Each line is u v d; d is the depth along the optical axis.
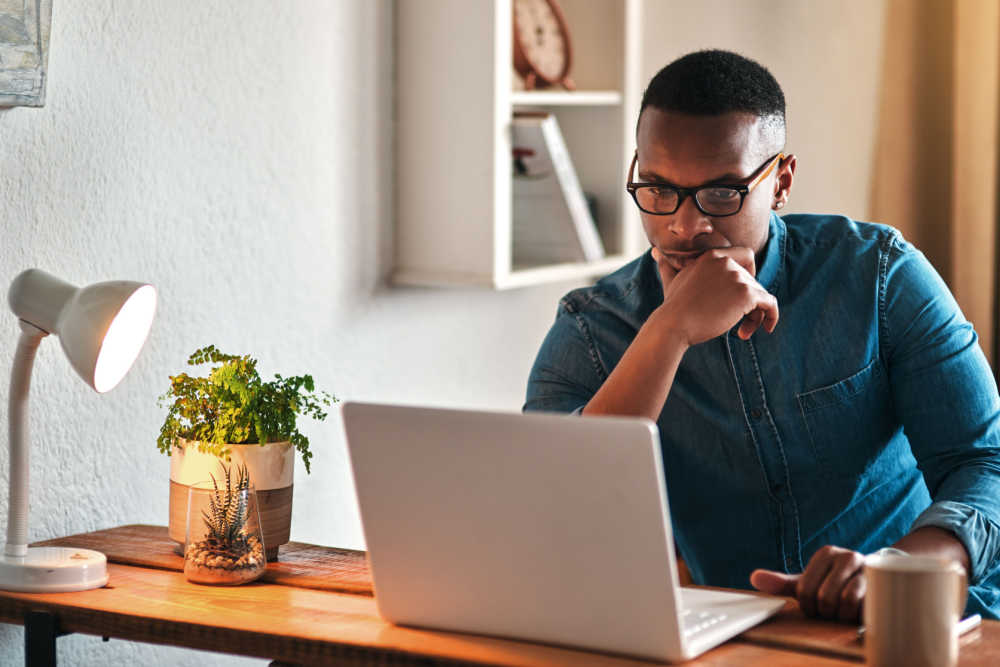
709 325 1.38
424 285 2.30
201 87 1.87
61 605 1.32
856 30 3.04
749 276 1.41
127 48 1.74
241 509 1.41
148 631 1.26
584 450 1.06
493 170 2.22
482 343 2.55
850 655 1.11
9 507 1.43
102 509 1.75
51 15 1.59
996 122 2.80
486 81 2.22
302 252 2.09
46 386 1.65
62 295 1.41
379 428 1.15
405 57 2.30
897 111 2.93
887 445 1.55
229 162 1.93
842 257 1.54
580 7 2.67
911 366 1.48
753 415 1.54
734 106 1.38
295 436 1.54
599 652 1.12
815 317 1.53
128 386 1.78
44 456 1.66
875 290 1.51
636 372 1.37
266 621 1.24
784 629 1.19
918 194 2.95
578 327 1.64
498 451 1.10
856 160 3.06
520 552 1.12
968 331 1.49
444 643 1.15
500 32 2.21
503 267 2.26
